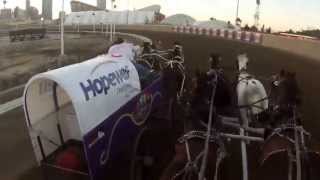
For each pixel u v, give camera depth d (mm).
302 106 14352
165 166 8555
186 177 5977
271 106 8672
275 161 6664
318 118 12898
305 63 28516
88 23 125625
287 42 41844
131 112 8664
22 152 10367
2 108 15211
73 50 37688
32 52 36375
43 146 7953
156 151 8531
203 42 47625
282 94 7598
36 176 8891
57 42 50750
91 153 7023
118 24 112938
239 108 8258
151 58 14094
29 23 132375
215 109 7332
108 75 8086
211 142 6598
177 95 11633
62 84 6906
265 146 6789
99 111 7359
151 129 8547
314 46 34188
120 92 8234
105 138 7520
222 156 6418
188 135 6738
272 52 36812
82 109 6938
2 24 123312
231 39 56438
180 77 13016
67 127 8352
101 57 9180
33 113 7789
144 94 9430
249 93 9664
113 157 7953
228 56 30844
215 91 7625
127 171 8344
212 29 67312
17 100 16656
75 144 8250
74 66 7758
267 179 6703
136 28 102188
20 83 20875
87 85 7340
